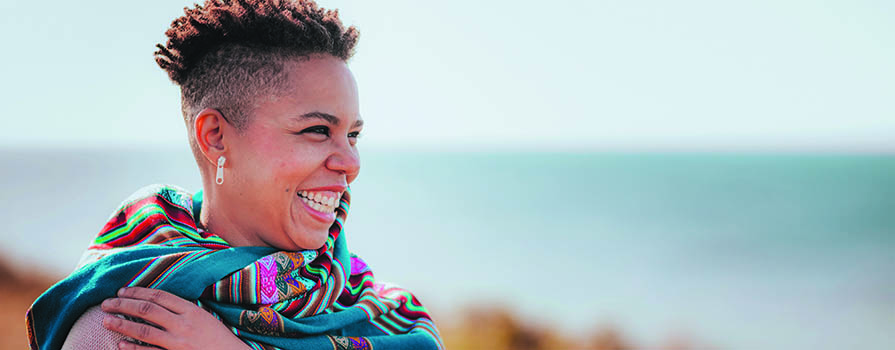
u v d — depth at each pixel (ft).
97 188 221.46
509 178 335.26
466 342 44.96
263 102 5.18
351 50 5.61
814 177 297.94
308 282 5.56
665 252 137.28
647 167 404.98
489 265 124.88
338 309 5.97
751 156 565.12
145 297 4.78
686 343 72.54
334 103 5.31
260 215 5.36
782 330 81.00
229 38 5.32
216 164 5.38
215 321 4.87
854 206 196.44
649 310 90.22
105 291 4.92
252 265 5.23
